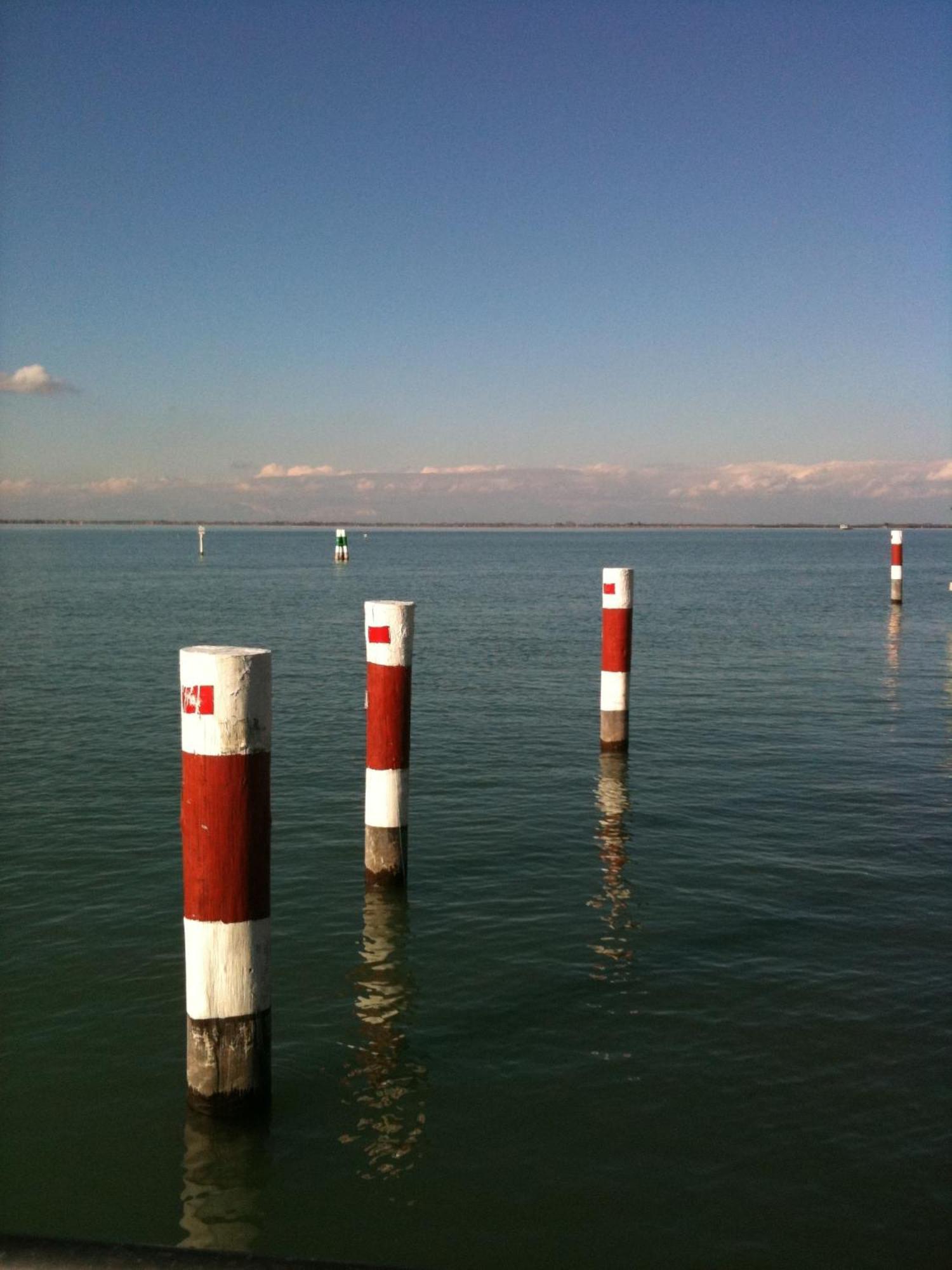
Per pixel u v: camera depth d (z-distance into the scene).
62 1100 5.76
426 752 14.40
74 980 7.18
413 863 9.73
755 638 28.52
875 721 16.44
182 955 7.60
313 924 8.24
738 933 8.02
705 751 14.36
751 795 12.10
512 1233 4.70
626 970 7.38
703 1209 4.83
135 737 15.36
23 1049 6.28
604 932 8.08
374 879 8.98
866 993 6.97
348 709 17.80
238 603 44.19
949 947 7.72
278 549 146.50
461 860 9.80
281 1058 6.22
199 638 29.30
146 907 8.54
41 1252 1.88
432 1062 6.16
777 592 48.81
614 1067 6.07
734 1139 5.35
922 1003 6.82
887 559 95.06
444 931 8.10
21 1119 5.58
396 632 8.72
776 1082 5.88
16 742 14.98
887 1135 5.37
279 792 12.27
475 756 14.16
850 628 31.14
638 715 17.00
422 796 12.11
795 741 14.98
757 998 6.92
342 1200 4.93
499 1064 6.13
